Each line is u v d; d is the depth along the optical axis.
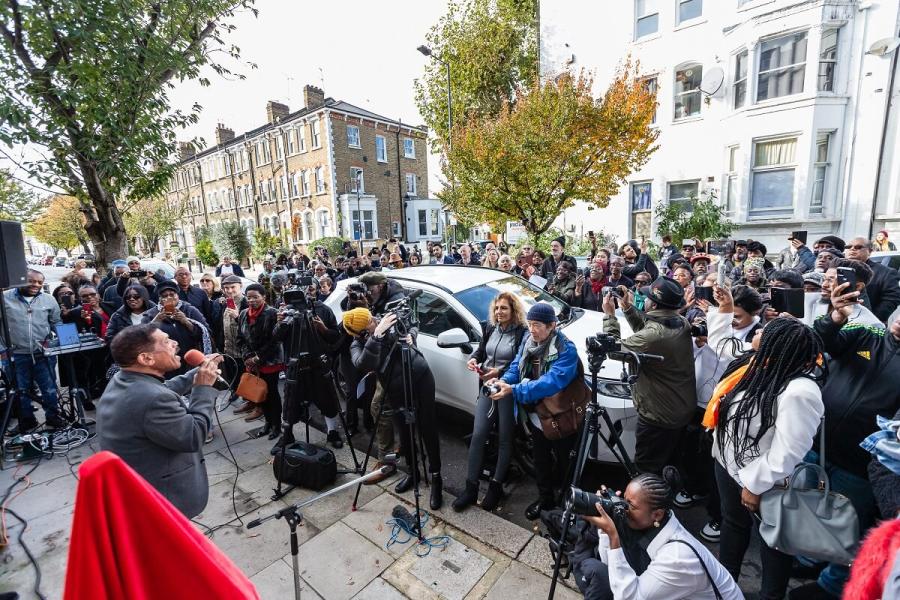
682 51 10.84
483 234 27.28
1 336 4.32
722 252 5.68
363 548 2.70
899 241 8.47
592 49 12.54
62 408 4.69
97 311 5.20
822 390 2.02
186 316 4.18
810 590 2.11
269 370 4.14
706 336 2.92
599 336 2.30
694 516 2.98
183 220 35.88
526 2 14.45
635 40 11.70
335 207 23.72
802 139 9.01
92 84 5.26
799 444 1.63
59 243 34.75
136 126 5.82
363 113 24.98
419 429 3.09
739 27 9.66
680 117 11.20
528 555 2.57
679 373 2.53
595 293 5.73
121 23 5.24
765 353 1.76
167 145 6.26
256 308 4.14
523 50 14.69
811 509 1.69
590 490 3.22
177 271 5.59
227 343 5.07
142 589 0.81
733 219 10.28
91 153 5.47
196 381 2.28
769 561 1.94
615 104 8.99
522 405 2.91
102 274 6.94
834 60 8.74
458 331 3.56
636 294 4.93
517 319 3.15
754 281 4.22
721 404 1.96
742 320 2.72
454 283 4.35
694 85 10.89
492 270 4.97
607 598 1.81
